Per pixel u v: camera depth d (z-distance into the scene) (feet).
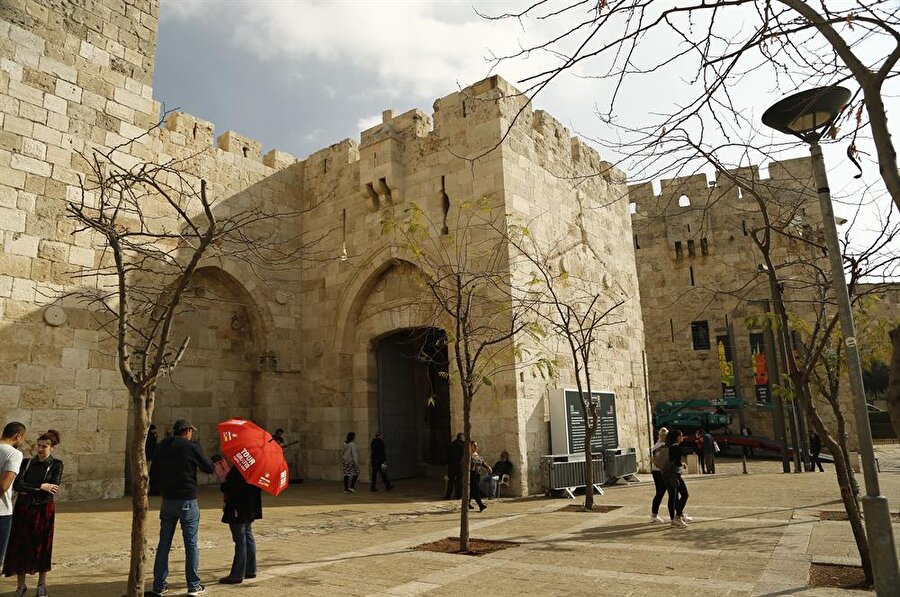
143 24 51.78
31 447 40.42
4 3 42.88
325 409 61.82
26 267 41.88
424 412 76.54
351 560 25.67
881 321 38.24
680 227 107.55
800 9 15.10
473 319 51.13
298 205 67.97
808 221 89.10
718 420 90.07
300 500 46.91
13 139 42.27
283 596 20.07
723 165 24.39
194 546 20.53
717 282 104.22
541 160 58.44
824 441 22.56
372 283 61.11
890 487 47.39
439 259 54.49
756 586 20.27
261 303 61.87
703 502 42.14
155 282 51.85
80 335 44.06
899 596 16.07
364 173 60.49
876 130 13.94
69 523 34.22
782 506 38.42
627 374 67.92
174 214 54.34
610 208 71.46
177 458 20.85
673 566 23.49
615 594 19.79
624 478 58.18
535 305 52.70
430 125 61.05
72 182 45.09
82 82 46.75
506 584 21.35
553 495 47.55
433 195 56.39
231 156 61.26
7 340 40.40
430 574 22.99
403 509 41.98
